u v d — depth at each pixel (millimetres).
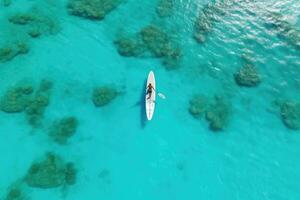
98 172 27203
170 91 31328
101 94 30297
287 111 30078
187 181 27188
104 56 33250
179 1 37438
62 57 33125
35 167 26672
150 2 37562
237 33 35000
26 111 29578
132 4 37188
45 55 33156
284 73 32594
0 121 29000
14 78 31594
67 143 28312
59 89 31172
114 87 31344
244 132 29406
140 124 29547
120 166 27609
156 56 33188
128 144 28656
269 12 36156
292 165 27969
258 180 27328
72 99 30625
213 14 36281
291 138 29125
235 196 26625
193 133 29281
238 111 30453
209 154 28391
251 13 36281
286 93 31469
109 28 35219
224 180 27281
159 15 36344
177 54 33188
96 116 29797
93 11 35469
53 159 27109
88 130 29094
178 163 27969
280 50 33906
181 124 29641
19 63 32469
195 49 34000
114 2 36688
